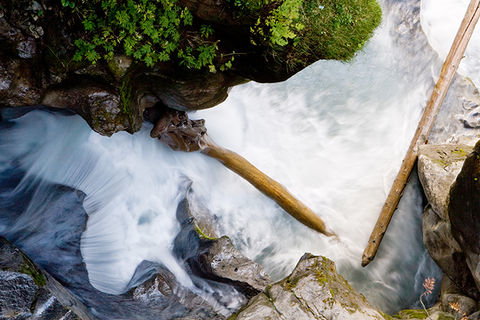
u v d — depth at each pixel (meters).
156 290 5.70
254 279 6.08
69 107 4.94
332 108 7.95
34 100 4.66
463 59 8.23
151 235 6.23
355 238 7.18
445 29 8.49
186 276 6.15
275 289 5.47
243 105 7.62
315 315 5.16
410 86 8.12
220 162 6.89
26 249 5.59
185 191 6.57
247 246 6.89
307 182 7.35
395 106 8.04
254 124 7.55
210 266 5.99
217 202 6.89
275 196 6.91
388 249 7.17
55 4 4.28
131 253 6.03
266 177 6.90
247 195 7.05
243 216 6.96
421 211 7.24
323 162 7.54
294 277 5.60
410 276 7.07
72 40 4.47
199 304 5.98
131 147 6.32
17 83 4.48
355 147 7.72
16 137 5.64
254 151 7.37
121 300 5.76
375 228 6.99
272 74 5.12
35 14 4.24
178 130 6.30
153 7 4.43
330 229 7.11
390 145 7.75
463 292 6.22
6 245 5.30
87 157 6.02
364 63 8.18
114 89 4.86
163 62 4.94
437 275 6.87
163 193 6.47
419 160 6.98
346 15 5.12
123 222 6.11
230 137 7.28
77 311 5.45
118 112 4.97
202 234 6.25
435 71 8.05
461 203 5.52
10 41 4.29
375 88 8.11
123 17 4.39
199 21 4.70
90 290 5.83
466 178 5.38
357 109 8.00
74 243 5.78
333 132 7.81
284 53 4.89
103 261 5.89
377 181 7.49
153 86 5.36
